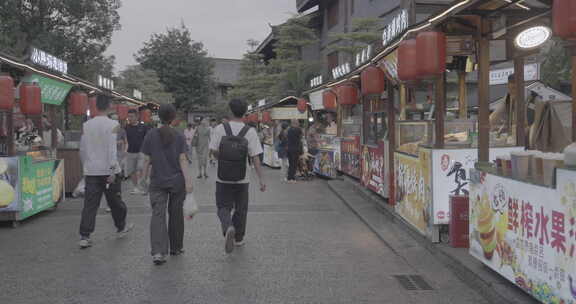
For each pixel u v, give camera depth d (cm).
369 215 841
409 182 702
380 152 926
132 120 1133
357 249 636
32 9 2669
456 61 812
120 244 665
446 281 502
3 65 826
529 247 384
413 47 611
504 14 562
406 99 880
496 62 669
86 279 513
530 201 382
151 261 580
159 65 5234
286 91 3031
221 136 606
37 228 775
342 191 1140
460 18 589
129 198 1101
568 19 352
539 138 620
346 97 1170
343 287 486
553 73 1449
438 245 595
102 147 645
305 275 525
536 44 621
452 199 580
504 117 714
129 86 4266
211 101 5422
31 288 485
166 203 584
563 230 337
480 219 480
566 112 607
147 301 447
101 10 2891
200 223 803
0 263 574
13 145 789
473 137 627
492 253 454
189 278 514
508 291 421
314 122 1928
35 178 845
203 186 1332
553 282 350
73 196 1109
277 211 922
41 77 933
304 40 3047
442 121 609
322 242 675
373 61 901
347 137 1318
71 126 1443
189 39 5353
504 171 437
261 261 579
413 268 549
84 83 1225
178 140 583
